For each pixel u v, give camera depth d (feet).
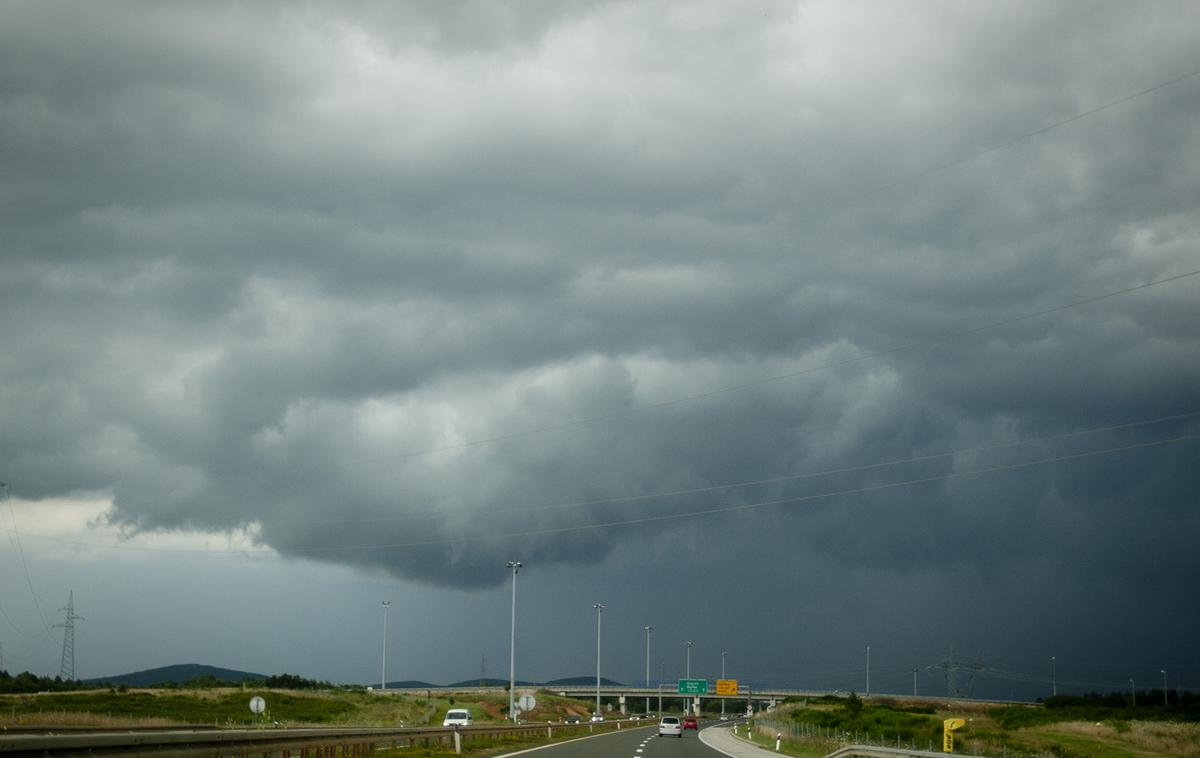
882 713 388.98
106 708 295.89
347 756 122.01
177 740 69.87
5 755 50.29
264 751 90.58
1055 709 421.59
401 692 576.20
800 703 597.93
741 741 250.16
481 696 590.55
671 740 245.24
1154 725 315.78
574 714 611.47
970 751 209.56
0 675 381.19
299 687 501.15
